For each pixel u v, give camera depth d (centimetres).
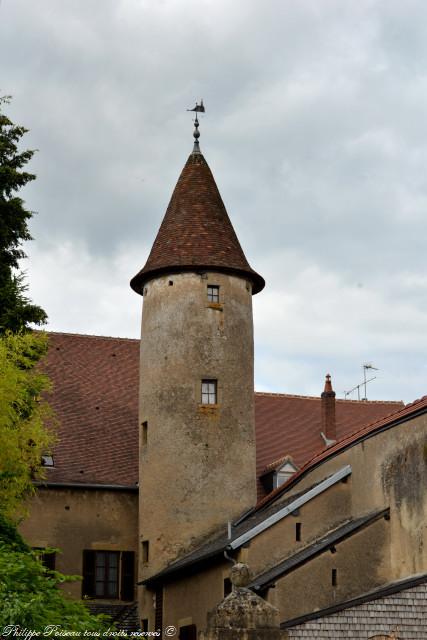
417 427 2528
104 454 3688
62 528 3512
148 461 3412
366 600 2170
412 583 2206
